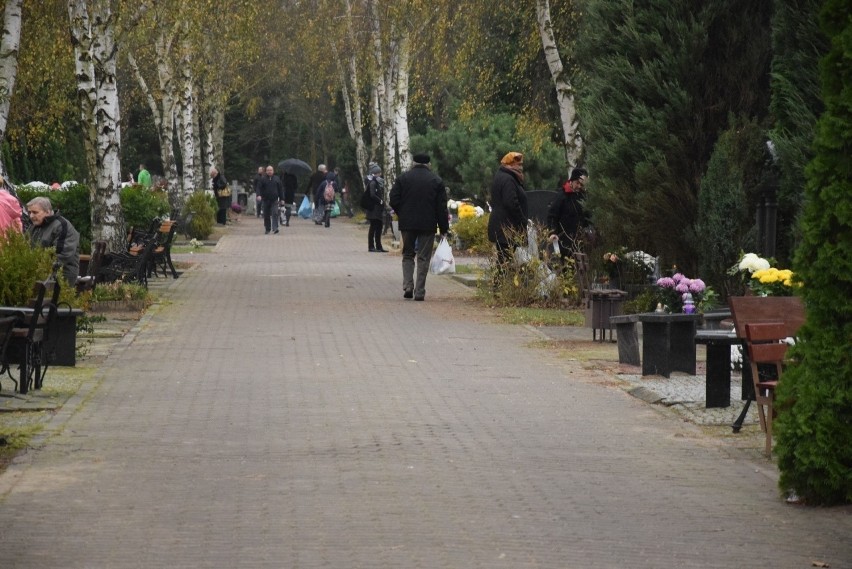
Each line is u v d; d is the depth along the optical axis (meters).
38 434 10.37
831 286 8.24
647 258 19.78
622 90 20.06
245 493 8.36
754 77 19.78
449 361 15.04
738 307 11.17
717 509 8.18
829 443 8.16
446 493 8.41
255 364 14.52
